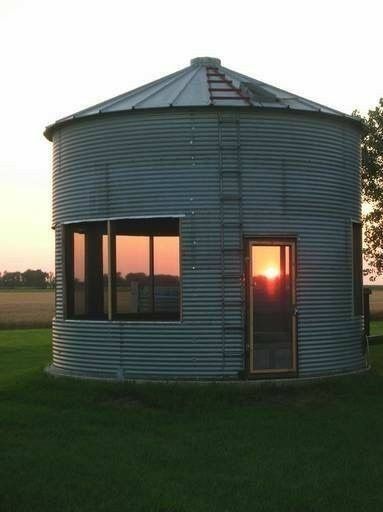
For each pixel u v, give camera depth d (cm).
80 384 1184
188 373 1186
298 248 1224
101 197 1250
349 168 1318
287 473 748
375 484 712
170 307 1234
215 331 1184
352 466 772
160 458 802
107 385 1162
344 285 1290
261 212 1203
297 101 1302
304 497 670
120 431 938
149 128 1216
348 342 1295
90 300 1280
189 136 1202
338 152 1288
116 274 1242
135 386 1145
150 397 1099
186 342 1188
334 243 1272
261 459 798
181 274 1195
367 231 2866
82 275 1295
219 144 1198
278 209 1213
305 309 1227
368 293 1434
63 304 1314
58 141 1338
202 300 1187
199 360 1184
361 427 946
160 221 1228
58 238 1344
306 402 1104
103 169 1249
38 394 1147
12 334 2820
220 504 652
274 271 1213
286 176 1220
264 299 1204
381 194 2639
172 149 1205
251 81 1400
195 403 1074
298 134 1234
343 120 1293
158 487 697
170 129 1207
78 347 1277
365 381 1228
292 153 1227
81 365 1270
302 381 1189
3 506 643
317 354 1237
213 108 1195
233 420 992
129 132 1228
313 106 1295
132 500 660
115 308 1237
